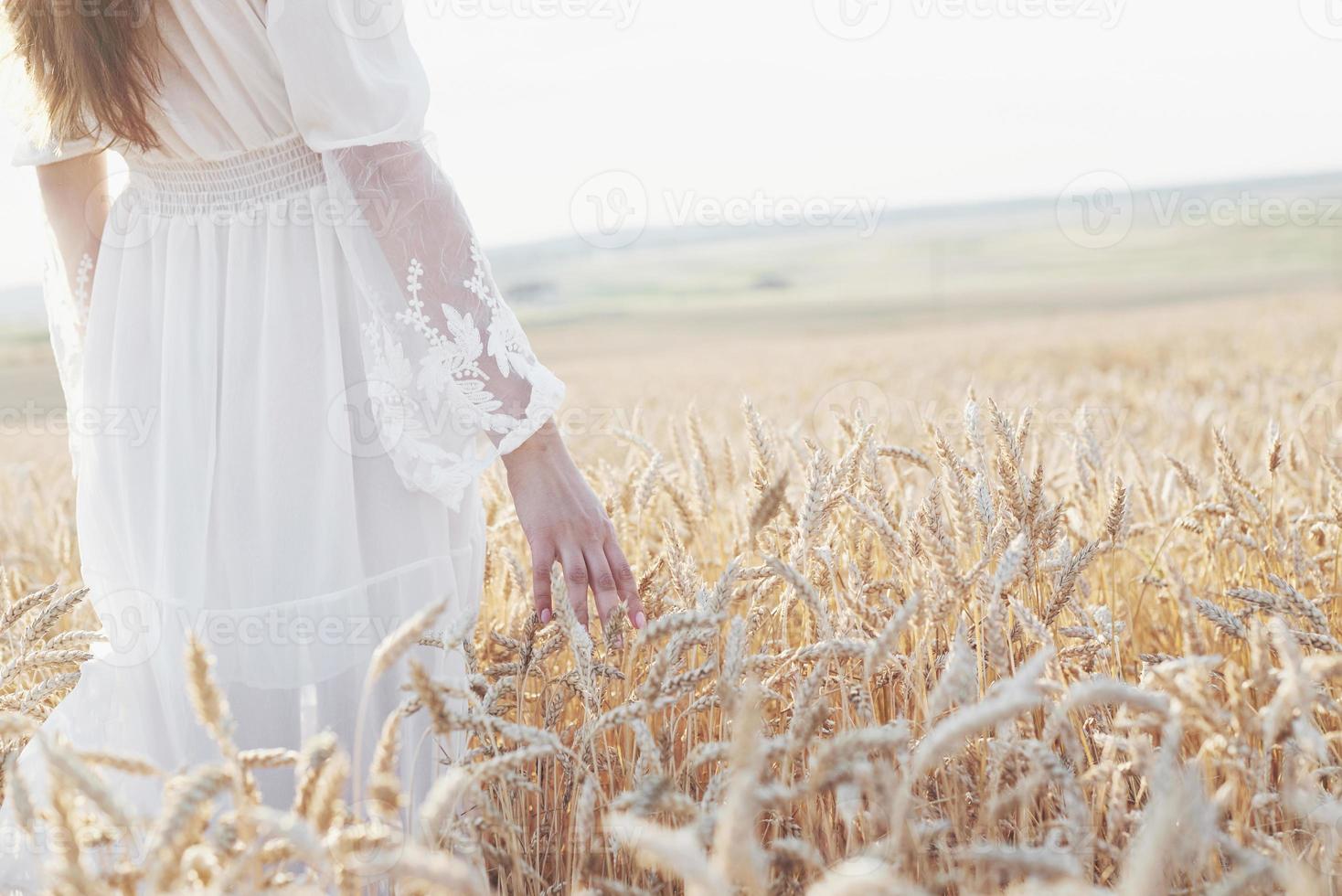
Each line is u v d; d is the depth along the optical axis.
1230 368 6.69
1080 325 15.64
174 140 1.47
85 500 1.64
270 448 1.46
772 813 1.44
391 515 1.50
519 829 1.30
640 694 1.39
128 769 1.06
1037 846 1.25
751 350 14.69
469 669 1.53
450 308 1.46
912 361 11.08
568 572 1.57
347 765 0.93
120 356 1.57
